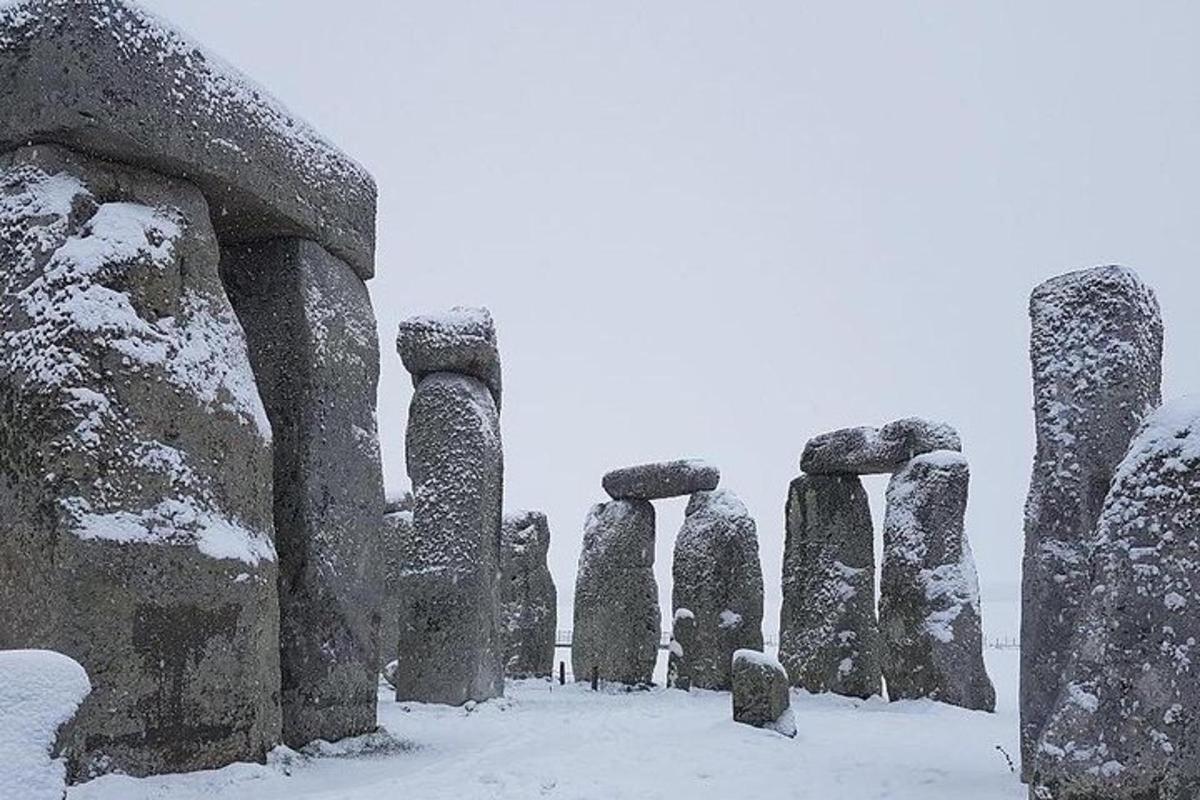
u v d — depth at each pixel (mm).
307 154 9781
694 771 8805
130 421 7367
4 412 7145
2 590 6945
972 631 16844
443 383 14789
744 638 19500
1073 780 6055
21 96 7574
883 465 18859
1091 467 7984
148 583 7191
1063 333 8320
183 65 8273
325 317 9977
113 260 7551
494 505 14805
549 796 7586
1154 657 6062
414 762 9000
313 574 9461
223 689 7633
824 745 10711
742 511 20219
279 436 9602
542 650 22297
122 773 6875
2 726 3930
